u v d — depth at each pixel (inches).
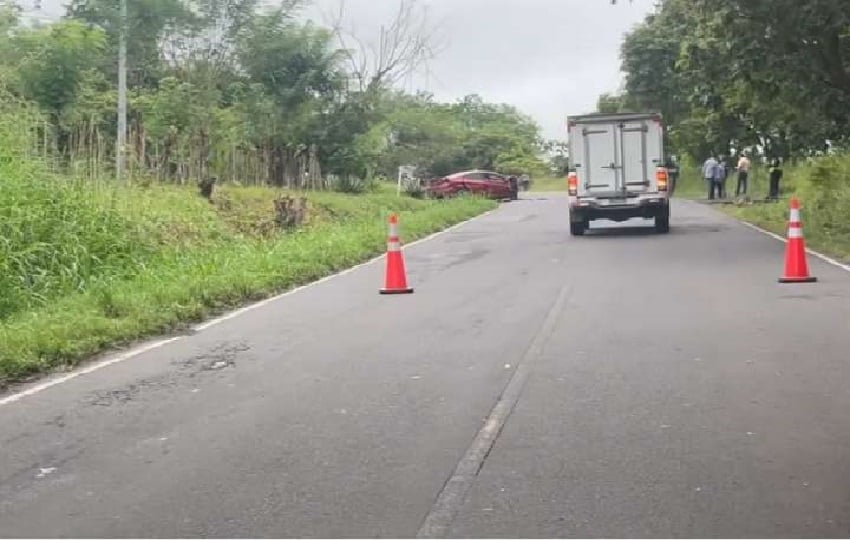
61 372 372.2
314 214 1106.1
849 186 995.3
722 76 923.4
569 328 438.0
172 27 1393.9
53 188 637.9
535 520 211.3
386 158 1905.8
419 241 953.5
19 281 532.1
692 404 302.4
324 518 215.5
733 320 446.9
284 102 1449.3
